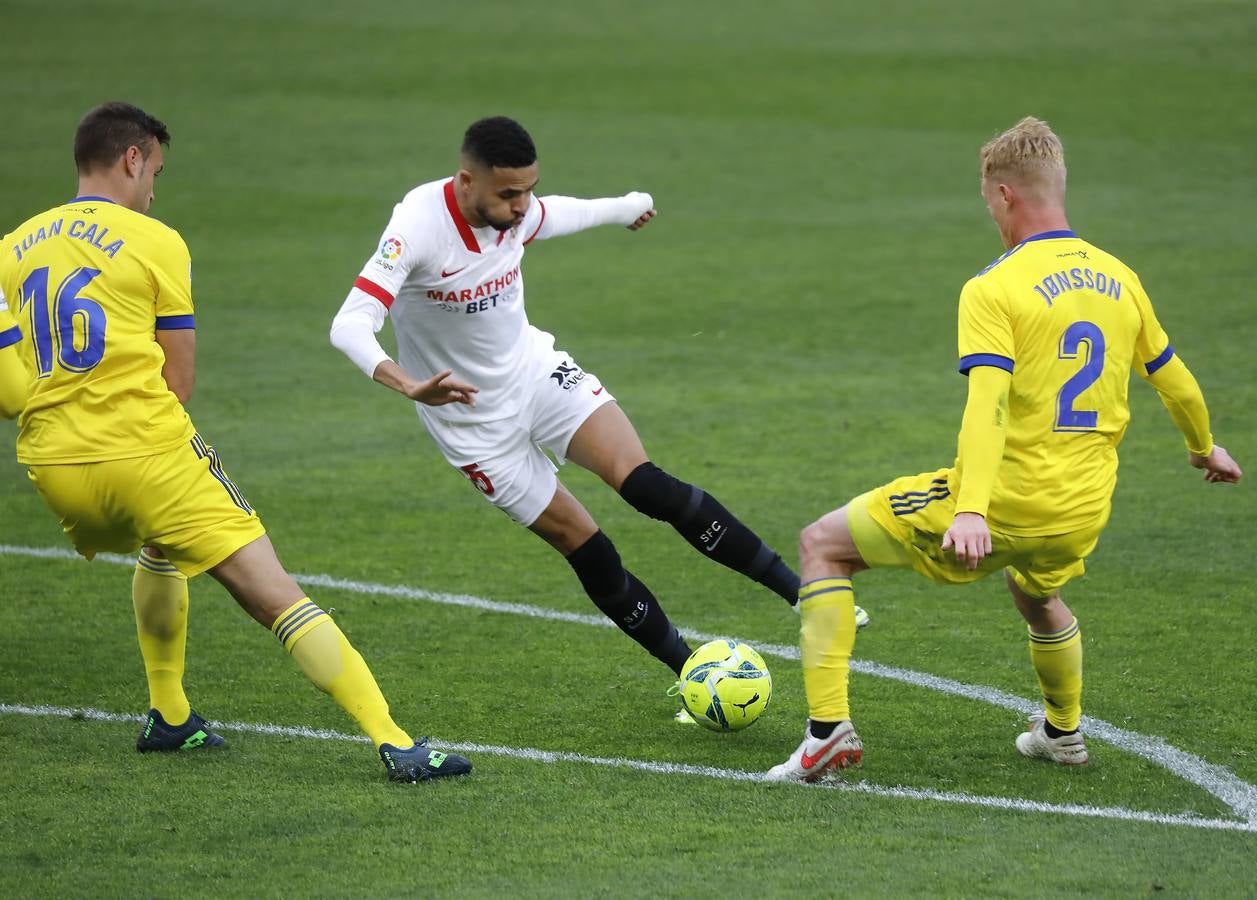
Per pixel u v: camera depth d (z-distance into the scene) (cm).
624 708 1844
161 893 1288
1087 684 1888
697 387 3588
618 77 7800
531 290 4559
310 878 1315
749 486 2852
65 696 1870
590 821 1448
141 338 1555
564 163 6131
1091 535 1514
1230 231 4928
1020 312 1459
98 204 1582
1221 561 2392
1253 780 1575
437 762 1572
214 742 1688
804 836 1405
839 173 6000
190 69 8019
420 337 1820
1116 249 4722
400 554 2530
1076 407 1482
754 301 4372
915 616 2192
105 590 2328
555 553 2542
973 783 1571
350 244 5081
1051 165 1515
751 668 1731
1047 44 8306
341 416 3438
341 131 6750
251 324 4212
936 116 6906
